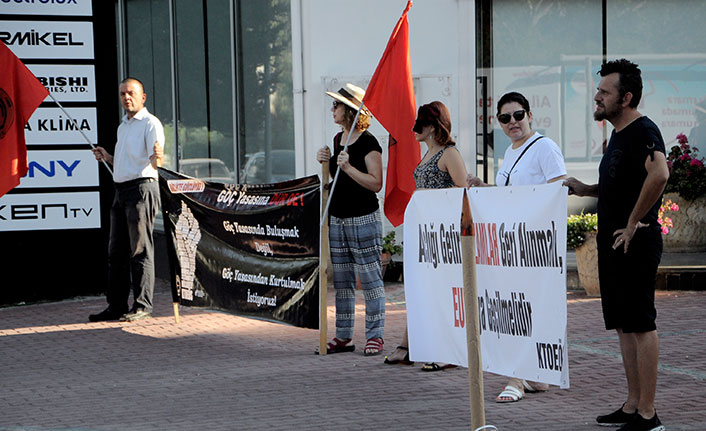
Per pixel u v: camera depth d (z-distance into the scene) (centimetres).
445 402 642
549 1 1286
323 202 816
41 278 1172
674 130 1316
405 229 603
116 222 1002
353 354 809
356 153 793
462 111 1253
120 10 1686
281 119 1283
